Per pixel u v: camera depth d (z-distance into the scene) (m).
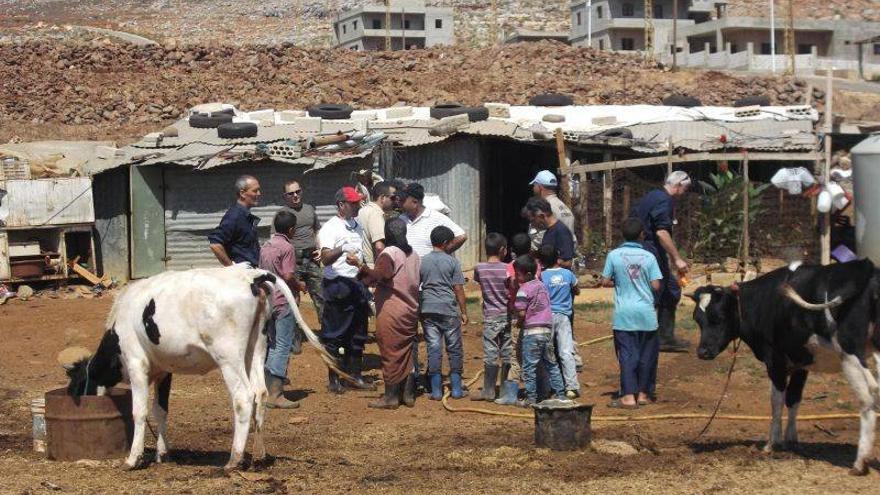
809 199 21.77
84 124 28.78
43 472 9.20
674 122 24.09
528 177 25.00
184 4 113.12
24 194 21.12
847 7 95.06
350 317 13.14
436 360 12.68
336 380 13.22
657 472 9.02
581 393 12.96
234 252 12.09
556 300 12.12
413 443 10.52
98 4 114.31
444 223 13.41
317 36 99.69
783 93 32.16
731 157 21.55
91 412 9.61
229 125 22.92
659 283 12.05
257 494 8.48
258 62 33.03
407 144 22.30
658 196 13.19
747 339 9.81
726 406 12.00
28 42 33.62
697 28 83.62
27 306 19.89
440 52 36.00
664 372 13.62
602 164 21.28
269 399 12.39
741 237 21.62
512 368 12.69
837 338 8.75
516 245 12.03
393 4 96.31
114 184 22.41
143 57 32.91
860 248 19.22
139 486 8.70
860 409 8.71
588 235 21.58
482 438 10.66
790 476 8.77
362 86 32.12
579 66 35.09
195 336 9.01
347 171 21.75
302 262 15.49
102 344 9.57
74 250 22.53
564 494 8.41
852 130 24.80
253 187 12.15
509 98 31.00
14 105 29.50
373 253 13.29
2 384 14.06
